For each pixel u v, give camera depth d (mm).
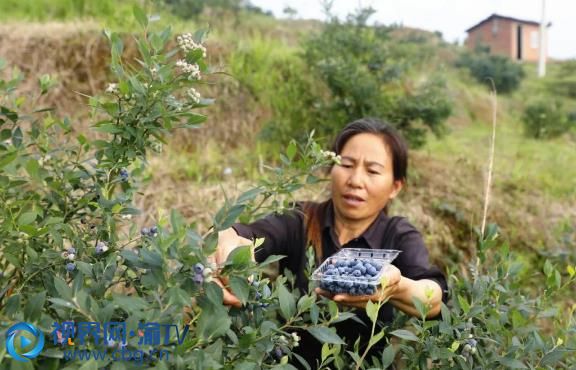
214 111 4848
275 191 1430
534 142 7344
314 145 1391
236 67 5082
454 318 1339
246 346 1055
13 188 1435
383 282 1212
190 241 956
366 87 4672
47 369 887
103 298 1141
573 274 1587
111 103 1266
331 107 4770
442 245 4043
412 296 1280
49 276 1214
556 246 4133
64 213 1419
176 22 5898
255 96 5105
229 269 993
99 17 5535
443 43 12312
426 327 1281
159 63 1290
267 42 5848
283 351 1258
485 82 10047
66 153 1521
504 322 1480
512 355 1388
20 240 1305
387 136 1773
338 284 1268
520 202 4766
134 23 5312
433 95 5027
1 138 1397
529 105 8344
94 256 1287
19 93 4266
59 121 1505
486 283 1580
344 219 1798
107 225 1355
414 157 5113
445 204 4328
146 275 977
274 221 1754
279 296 1144
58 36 4867
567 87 10906
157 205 3533
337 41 5074
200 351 933
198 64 1318
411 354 1384
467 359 1364
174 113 1271
